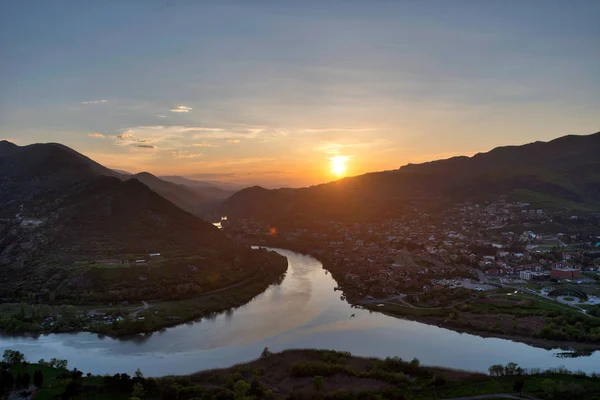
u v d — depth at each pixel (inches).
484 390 7234.3
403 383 7578.7
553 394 6948.8
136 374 7485.2
